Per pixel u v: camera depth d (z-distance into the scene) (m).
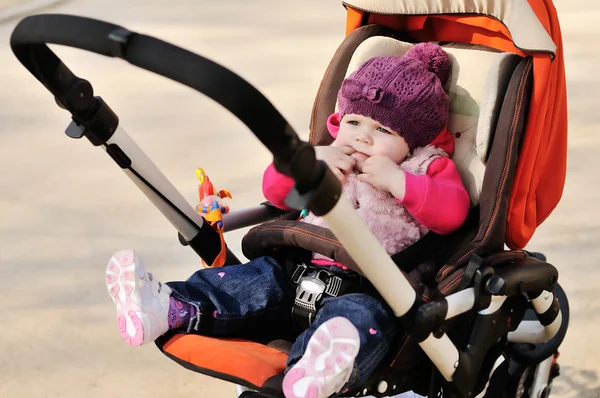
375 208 2.72
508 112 2.56
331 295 2.60
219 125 6.41
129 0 10.66
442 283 2.48
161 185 2.68
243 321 2.61
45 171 5.67
